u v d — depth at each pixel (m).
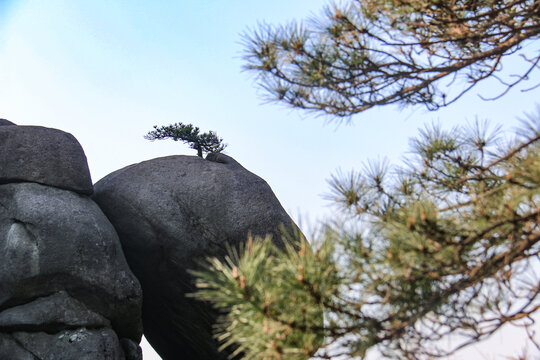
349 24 5.54
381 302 4.13
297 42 5.46
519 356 3.92
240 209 9.84
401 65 5.67
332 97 5.60
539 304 4.08
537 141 4.16
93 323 8.12
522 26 5.47
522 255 4.16
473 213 4.32
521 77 5.25
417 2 5.26
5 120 10.02
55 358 7.65
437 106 5.75
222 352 9.70
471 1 5.59
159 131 10.97
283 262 3.94
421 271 4.08
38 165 8.90
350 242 4.00
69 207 8.66
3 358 7.52
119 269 8.62
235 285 3.70
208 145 11.12
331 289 3.94
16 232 8.17
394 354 4.10
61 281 8.12
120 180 10.09
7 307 7.89
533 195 3.97
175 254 9.58
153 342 10.70
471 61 5.46
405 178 5.36
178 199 9.79
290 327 3.83
